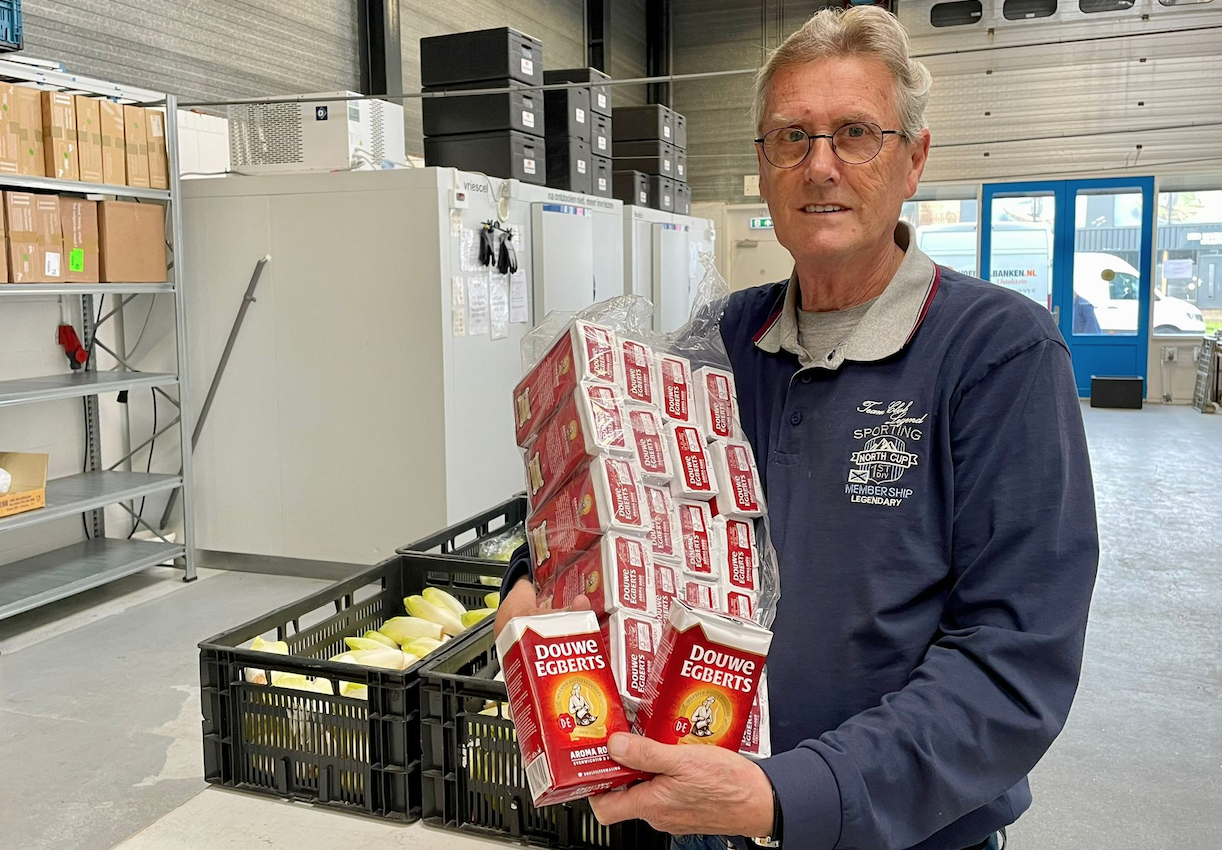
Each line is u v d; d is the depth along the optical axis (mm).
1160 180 9242
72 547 4129
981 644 857
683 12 10344
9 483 3414
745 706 791
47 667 3180
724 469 1028
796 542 997
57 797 2348
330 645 2066
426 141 4754
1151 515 5207
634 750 765
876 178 972
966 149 9641
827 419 1002
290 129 4211
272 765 1718
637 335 1137
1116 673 3135
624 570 905
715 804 756
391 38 6105
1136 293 9453
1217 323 9367
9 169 3332
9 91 3322
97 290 3680
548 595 1003
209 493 4332
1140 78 9141
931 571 935
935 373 954
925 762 804
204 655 1729
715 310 1199
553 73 5281
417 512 4004
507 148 4605
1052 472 877
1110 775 2473
